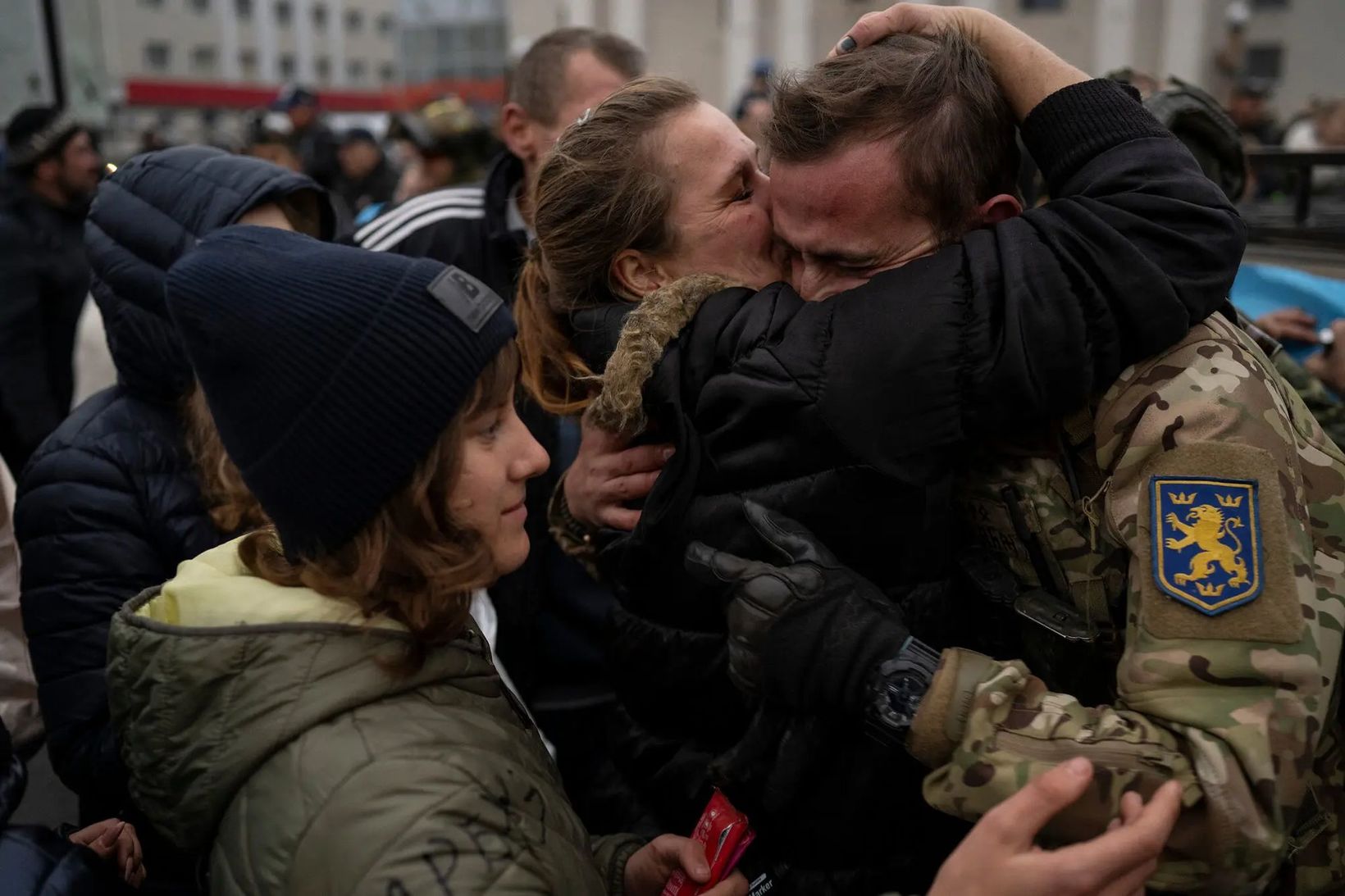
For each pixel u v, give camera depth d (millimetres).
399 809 767
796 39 19172
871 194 940
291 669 814
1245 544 801
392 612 861
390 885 742
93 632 1337
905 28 1045
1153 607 813
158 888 1246
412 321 817
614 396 1017
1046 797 751
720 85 20969
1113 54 17344
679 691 1067
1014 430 896
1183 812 774
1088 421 904
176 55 35875
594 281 1172
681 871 1039
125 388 1466
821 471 921
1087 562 921
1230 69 9219
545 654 1722
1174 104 1525
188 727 823
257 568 893
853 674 844
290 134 6801
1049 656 958
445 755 810
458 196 2244
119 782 1299
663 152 1124
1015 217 923
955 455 914
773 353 932
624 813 1301
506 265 2148
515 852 794
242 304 819
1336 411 1556
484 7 31938
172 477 1402
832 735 935
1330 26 16703
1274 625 782
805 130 952
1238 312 1077
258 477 838
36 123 3416
